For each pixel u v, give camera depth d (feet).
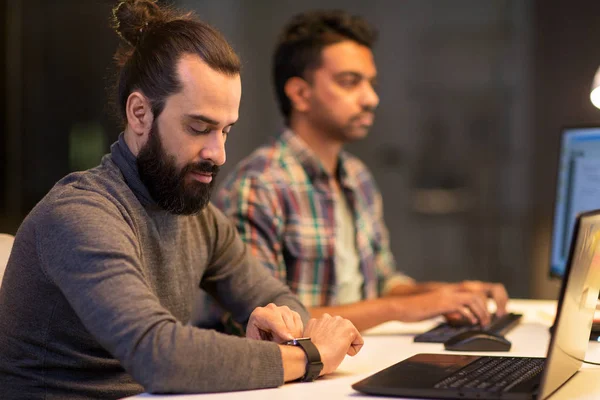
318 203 8.05
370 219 8.97
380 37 19.34
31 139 16.40
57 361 4.86
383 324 7.41
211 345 4.31
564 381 4.50
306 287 7.91
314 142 8.34
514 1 18.40
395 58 19.36
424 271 19.44
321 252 7.95
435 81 19.21
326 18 8.37
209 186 5.06
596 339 5.76
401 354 5.61
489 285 7.58
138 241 4.98
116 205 4.86
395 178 19.53
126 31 5.19
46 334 4.82
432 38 19.19
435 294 6.96
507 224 18.80
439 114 19.24
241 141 18.92
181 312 5.45
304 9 19.02
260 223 7.57
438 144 19.27
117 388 5.00
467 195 19.13
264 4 18.94
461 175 19.16
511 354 5.59
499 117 18.74
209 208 5.89
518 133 18.51
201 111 4.81
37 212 4.74
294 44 8.35
